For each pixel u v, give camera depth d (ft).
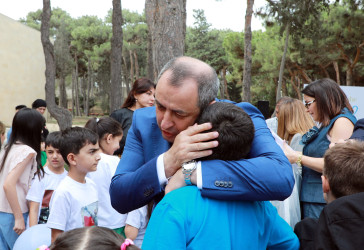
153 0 17.38
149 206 6.23
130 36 148.25
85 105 183.01
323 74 91.50
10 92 77.77
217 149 4.02
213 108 4.12
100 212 8.67
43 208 9.63
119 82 47.80
